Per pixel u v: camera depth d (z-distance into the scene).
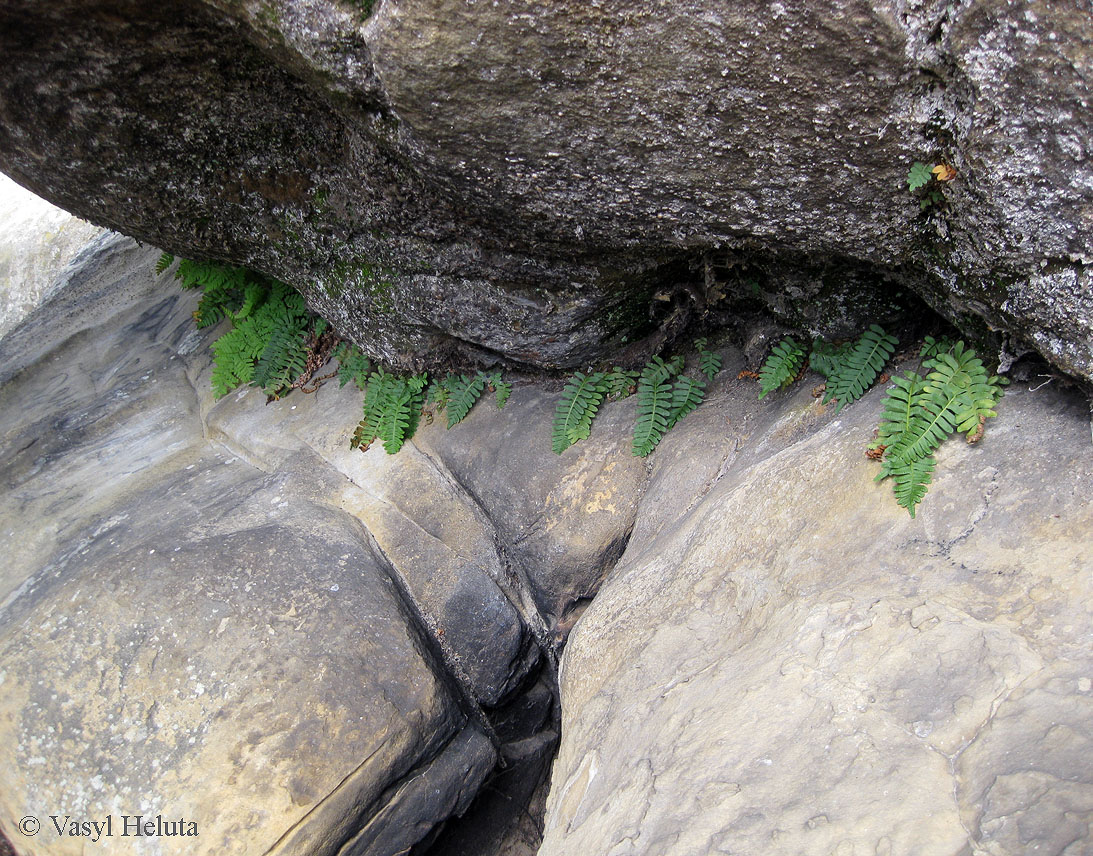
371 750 3.78
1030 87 2.31
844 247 3.29
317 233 4.64
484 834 4.71
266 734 3.72
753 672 2.81
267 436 5.78
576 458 4.96
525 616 4.81
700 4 2.43
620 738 3.10
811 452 3.58
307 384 6.04
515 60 2.68
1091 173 2.36
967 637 2.46
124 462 6.01
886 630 2.62
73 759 3.74
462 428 5.38
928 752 2.24
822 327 4.07
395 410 5.33
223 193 4.46
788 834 2.19
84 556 4.89
